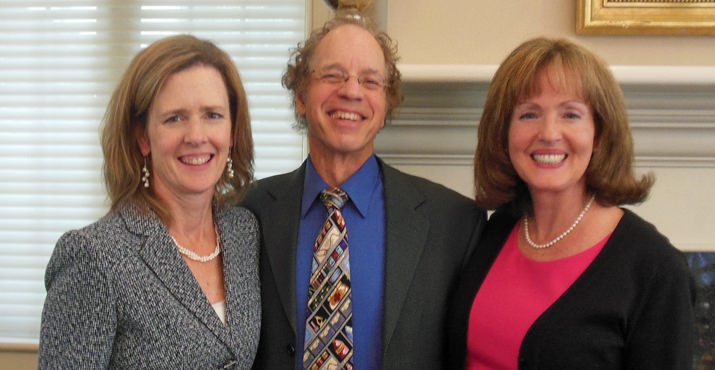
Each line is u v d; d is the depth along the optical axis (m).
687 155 1.95
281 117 2.63
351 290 1.51
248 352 1.40
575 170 1.40
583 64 1.37
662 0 1.92
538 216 1.49
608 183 1.41
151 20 2.64
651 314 1.28
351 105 1.57
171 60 1.32
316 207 1.62
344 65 1.57
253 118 2.64
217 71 1.38
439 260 1.57
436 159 2.01
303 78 1.66
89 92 2.66
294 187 1.67
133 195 1.37
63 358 1.21
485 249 1.58
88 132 2.67
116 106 1.34
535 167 1.42
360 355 1.48
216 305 1.42
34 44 2.67
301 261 1.57
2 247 2.71
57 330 1.21
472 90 1.88
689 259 2.00
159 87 1.30
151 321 1.26
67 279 1.22
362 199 1.60
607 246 1.37
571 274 1.38
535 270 1.43
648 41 1.97
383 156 2.01
